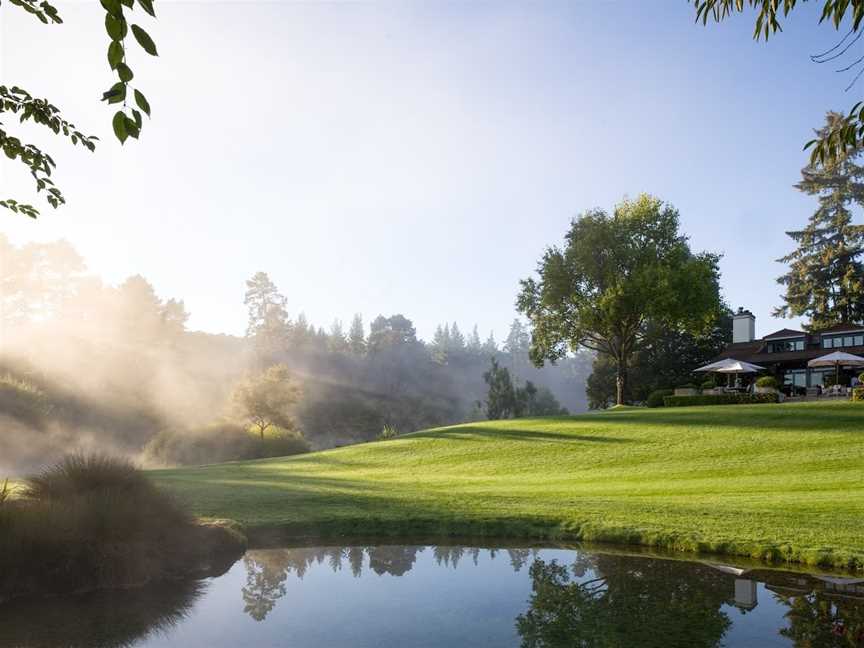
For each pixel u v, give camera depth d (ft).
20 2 12.71
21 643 20.49
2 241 229.25
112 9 8.55
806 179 189.98
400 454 90.27
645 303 131.85
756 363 153.38
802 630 20.59
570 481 60.29
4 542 26.53
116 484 35.14
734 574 28.17
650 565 30.17
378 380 371.56
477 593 26.04
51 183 17.85
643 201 144.15
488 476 67.92
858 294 174.40
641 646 19.35
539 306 148.97
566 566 30.42
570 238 150.30
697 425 89.10
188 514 35.83
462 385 424.05
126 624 22.48
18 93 16.19
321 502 45.68
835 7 14.10
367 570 30.45
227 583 28.17
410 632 21.16
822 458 63.41
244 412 132.36
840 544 30.73
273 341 328.08
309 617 23.07
